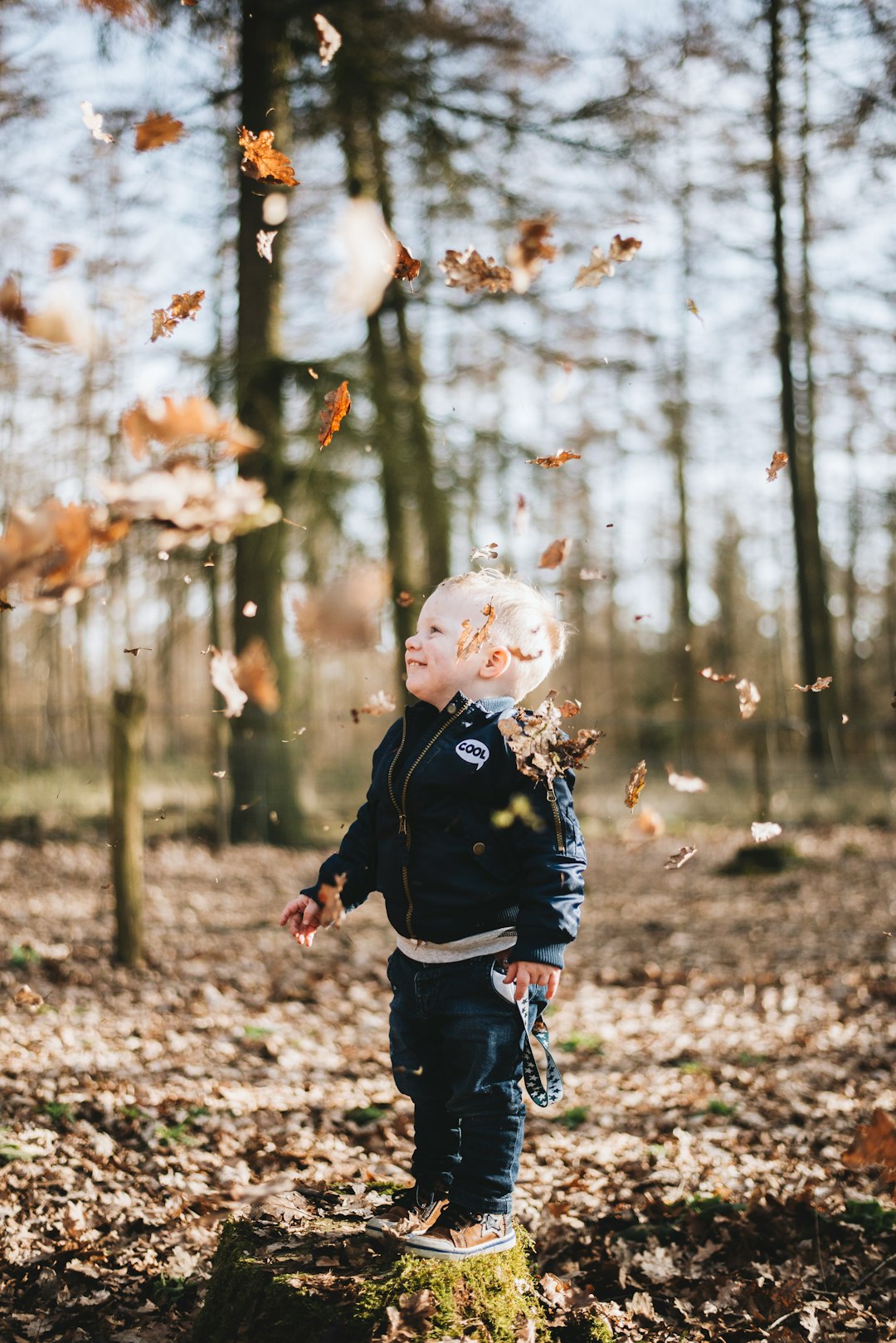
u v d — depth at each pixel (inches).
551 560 100.3
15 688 849.5
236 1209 127.0
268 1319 84.7
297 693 489.7
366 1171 139.3
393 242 80.0
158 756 642.2
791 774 621.6
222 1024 213.0
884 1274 114.2
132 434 57.5
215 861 436.5
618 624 1293.1
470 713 93.5
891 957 291.4
